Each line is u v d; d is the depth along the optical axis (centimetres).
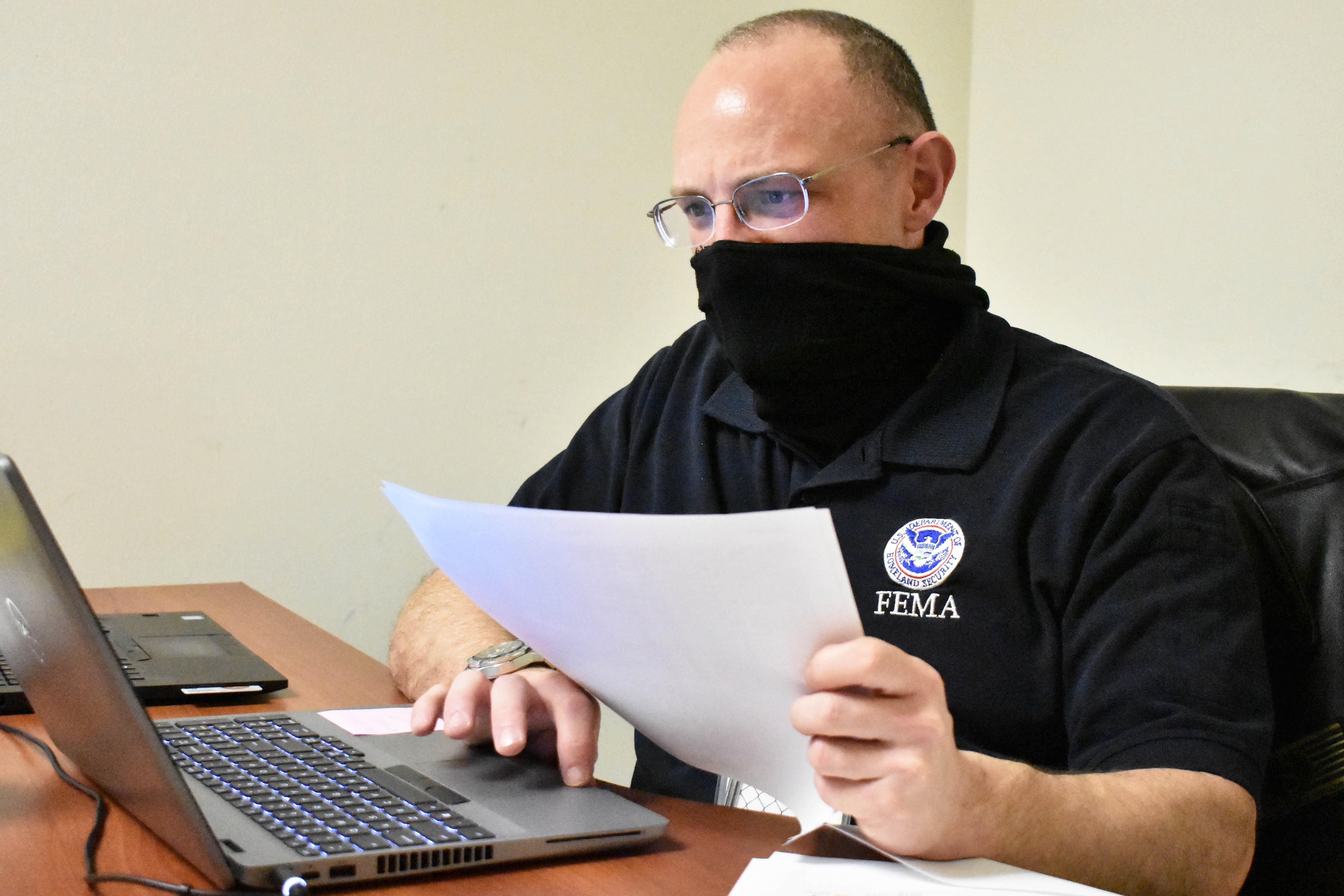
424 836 60
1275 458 103
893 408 103
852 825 65
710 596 56
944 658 93
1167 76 198
